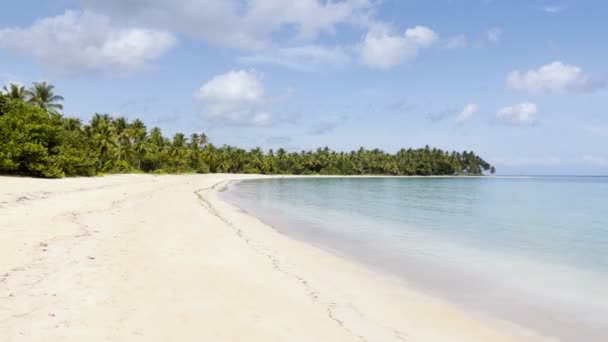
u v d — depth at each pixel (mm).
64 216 17000
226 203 33938
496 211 32531
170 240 14273
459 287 10625
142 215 20219
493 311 8867
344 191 60969
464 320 8297
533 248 16453
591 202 43219
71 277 8711
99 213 19234
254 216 25406
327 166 182000
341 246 16062
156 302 7770
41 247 11039
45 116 50656
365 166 198125
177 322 6902
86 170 56625
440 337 7391
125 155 94438
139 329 6457
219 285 9305
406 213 29938
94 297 7664
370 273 11820
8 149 42750
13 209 17953
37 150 44250
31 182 38062
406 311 8688
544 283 11125
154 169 112875
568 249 16312
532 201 44438
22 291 7602
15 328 6062
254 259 12523
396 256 14367
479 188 79562
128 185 46125
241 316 7512
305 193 53500
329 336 6965
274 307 8211
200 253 12578
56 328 6180
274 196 46406
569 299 9742
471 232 20734
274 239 16781
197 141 135250
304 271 11555
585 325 8156
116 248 11977
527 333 7730
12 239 11680
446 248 16109
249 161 159500
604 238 19172
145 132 104312
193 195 39375
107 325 6473
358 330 7395
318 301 8891
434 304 9234
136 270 9820
